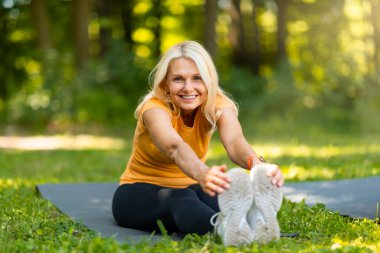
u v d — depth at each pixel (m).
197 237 3.56
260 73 22.30
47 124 18.19
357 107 18.80
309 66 21.11
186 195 3.92
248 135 17.14
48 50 18.80
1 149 13.49
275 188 3.46
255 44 21.59
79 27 19.06
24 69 22.78
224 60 23.94
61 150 13.05
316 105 19.09
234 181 3.38
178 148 3.65
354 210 4.87
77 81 18.58
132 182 4.32
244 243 3.43
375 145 13.48
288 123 18.38
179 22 24.50
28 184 7.24
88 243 3.47
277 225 3.50
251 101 19.17
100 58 21.41
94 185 6.68
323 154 11.21
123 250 3.32
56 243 3.58
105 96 18.62
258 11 23.55
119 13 23.30
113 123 18.72
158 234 4.05
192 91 3.95
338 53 19.97
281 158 10.38
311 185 6.39
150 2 23.41
